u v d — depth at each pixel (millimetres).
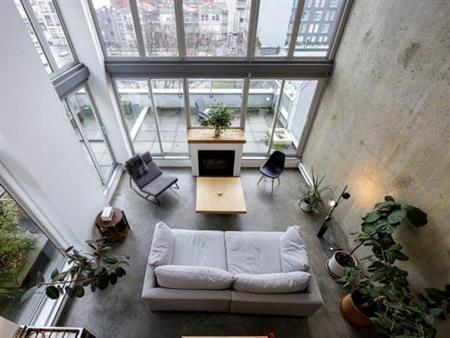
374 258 2957
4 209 2578
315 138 4977
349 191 3834
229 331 2922
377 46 3225
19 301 2832
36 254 3072
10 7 2277
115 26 3955
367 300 2926
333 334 2932
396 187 2932
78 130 3906
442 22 2348
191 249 3303
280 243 3414
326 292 3363
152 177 4746
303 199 4574
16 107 2361
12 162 2426
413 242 2713
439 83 2391
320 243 4047
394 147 2945
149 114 5008
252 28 4027
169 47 4223
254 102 4910
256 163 5602
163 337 2852
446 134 2332
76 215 3275
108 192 4629
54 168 2854
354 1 3715
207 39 4164
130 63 4242
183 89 4621
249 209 4641
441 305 2340
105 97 4375
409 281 2783
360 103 3580
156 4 3770
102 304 3123
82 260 2719
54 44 3426
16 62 2363
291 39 4152
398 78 2877
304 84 4781
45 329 2412
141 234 4082
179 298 2588
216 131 4738
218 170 5230
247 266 3156
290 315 2998
